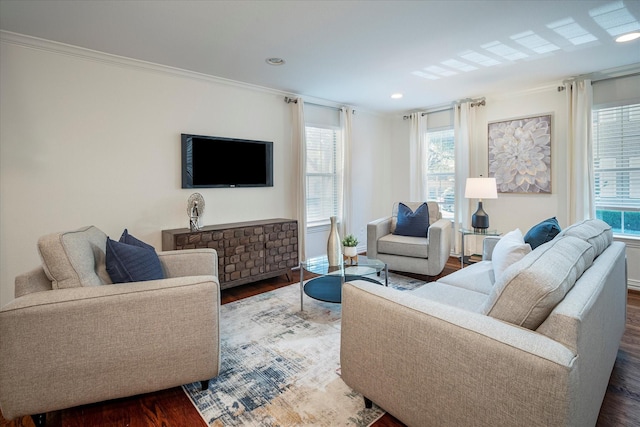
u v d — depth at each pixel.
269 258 3.79
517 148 4.30
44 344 1.46
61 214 2.84
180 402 1.75
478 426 1.13
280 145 4.34
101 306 1.53
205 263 2.42
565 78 3.77
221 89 3.77
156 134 3.32
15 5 2.15
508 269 1.33
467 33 2.64
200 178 3.61
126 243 2.11
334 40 2.74
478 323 1.18
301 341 2.42
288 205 4.45
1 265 2.62
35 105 2.71
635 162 3.51
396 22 2.45
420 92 4.33
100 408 1.71
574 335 1.07
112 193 3.09
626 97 3.50
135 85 3.19
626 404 1.71
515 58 3.16
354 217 5.30
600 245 1.95
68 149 2.86
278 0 2.14
